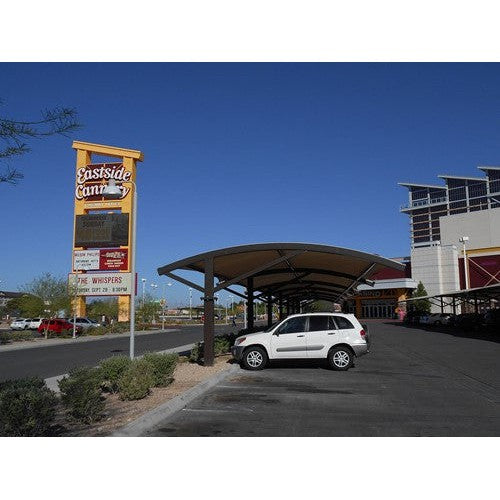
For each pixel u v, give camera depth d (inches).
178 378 516.7
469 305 2719.0
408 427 312.0
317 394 434.3
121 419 324.2
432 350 925.2
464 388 470.6
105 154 2149.4
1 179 206.1
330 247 613.3
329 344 603.8
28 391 269.7
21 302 1936.5
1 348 1225.4
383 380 522.3
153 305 3053.6
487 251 2844.5
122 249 2039.9
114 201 2103.8
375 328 1957.4
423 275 3019.2
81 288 1862.7
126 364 440.1
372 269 722.2
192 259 634.2
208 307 629.0
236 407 376.8
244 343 610.5
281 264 796.6
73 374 328.2
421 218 7062.0
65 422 319.3
